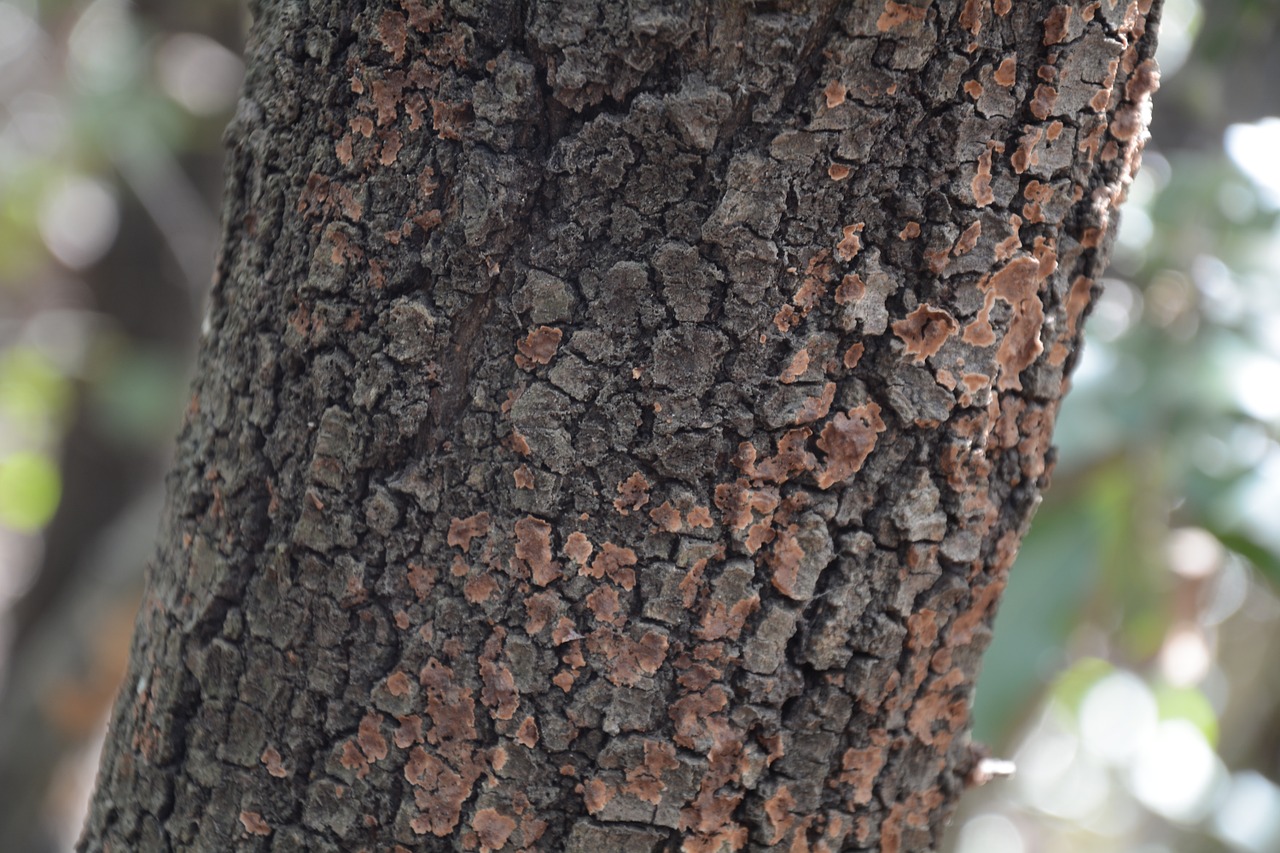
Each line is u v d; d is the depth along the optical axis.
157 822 1.24
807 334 1.18
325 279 1.19
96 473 3.58
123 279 3.46
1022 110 1.18
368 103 1.19
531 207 1.18
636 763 1.19
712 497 1.18
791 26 1.16
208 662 1.22
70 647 2.96
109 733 1.27
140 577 3.03
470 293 1.18
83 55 3.28
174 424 3.31
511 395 1.18
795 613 1.19
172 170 3.25
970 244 1.18
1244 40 1.89
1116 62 1.18
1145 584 1.99
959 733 1.24
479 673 1.19
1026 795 3.83
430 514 1.19
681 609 1.19
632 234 1.17
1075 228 1.20
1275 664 2.56
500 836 1.20
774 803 1.21
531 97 1.17
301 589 1.20
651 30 1.16
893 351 1.18
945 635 1.21
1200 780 2.45
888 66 1.16
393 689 1.20
